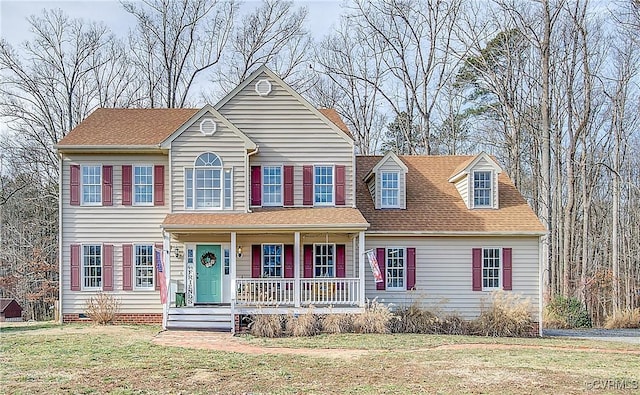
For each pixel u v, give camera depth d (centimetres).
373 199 2745
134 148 2533
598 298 3856
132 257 2562
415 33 3984
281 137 2592
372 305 2386
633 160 4666
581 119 3862
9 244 4209
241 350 1902
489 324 2427
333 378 1499
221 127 2506
